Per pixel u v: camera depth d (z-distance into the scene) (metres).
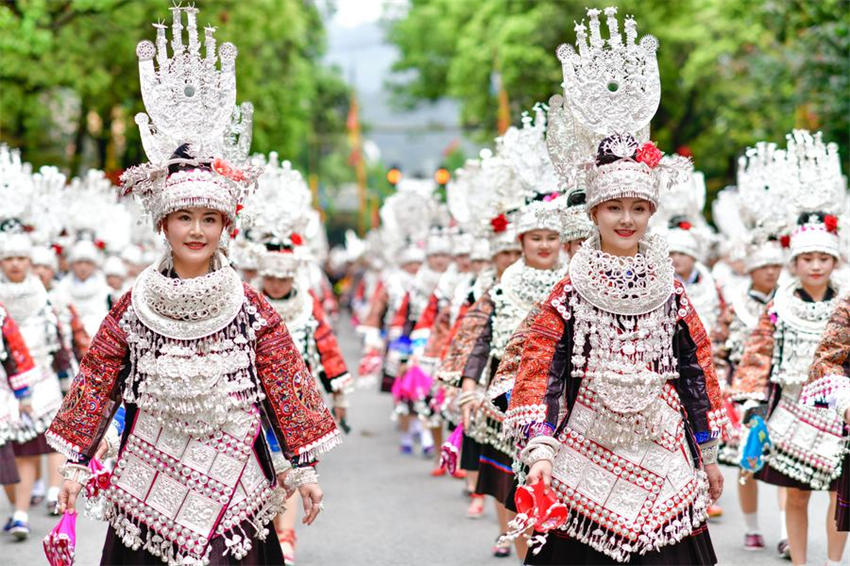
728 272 26.16
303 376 10.09
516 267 15.33
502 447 14.66
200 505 9.75
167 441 9.81
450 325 22.08
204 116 10.81
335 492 22.42
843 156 40.72
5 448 17.66
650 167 9.88
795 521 15.24
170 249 10.09
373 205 121.25
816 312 15.12
